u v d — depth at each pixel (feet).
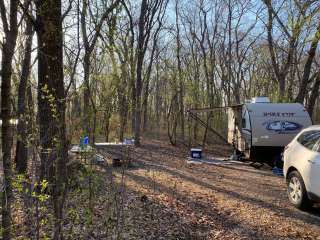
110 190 20.68
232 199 31.45
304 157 28.22
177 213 26.32
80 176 15.65
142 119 104.42
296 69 103.45
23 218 16.14
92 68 15.99
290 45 72.90
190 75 94.99
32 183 14.53
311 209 28.55
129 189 31.86
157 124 121.39
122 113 17.67
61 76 19.13
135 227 22.27
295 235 22.75
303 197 28.09
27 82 15.29
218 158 64.13
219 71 120.88
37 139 14.78
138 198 28.84
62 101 14.97
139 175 40.37
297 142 30.30
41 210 15.85
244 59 122.31
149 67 89.92
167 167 50.08
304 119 54.49
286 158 30.86
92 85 15.98
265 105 55.77
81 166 15.71
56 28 18.34
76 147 15.60
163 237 21.65
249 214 26.96
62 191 14.94
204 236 22.40
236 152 62.54
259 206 29.32
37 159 14.79
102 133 16.40
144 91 106.83
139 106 70.03
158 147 77.20
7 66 12.09
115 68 16.53
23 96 14.69
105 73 16.38
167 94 115.34
